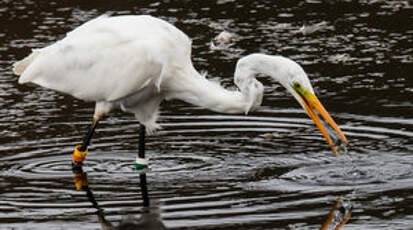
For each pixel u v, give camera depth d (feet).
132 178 36.52
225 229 29.91
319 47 54.75
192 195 33.83
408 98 45.91
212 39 56.65
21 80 37.91
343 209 31.78
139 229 30.35
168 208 32.37
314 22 59.36
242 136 41.75
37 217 31.81
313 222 30.48
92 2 64.49
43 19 60.75
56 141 41.27
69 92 37.65
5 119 44.42
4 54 54.08
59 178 36.58
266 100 47.06
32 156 39.27
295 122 43.52
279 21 59.93
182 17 61.00
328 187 34.37
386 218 30.78
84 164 38.50
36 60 37.93
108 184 35.73
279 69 34.63
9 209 32.65
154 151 40.09
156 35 36.65
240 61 35.50
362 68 50.93
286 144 40.45
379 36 56.29
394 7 62.28
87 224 31.04
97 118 38.37
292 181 35.35
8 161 38.55
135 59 36.29
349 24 58.80
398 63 51.49
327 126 42.39
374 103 45.37
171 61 36.91
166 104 46.73
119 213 32.09
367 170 36.45
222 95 36.55
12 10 63.10
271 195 33.53
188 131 42.65
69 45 37.14
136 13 61.46
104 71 36.73
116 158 39.34
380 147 39.17
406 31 56.95
